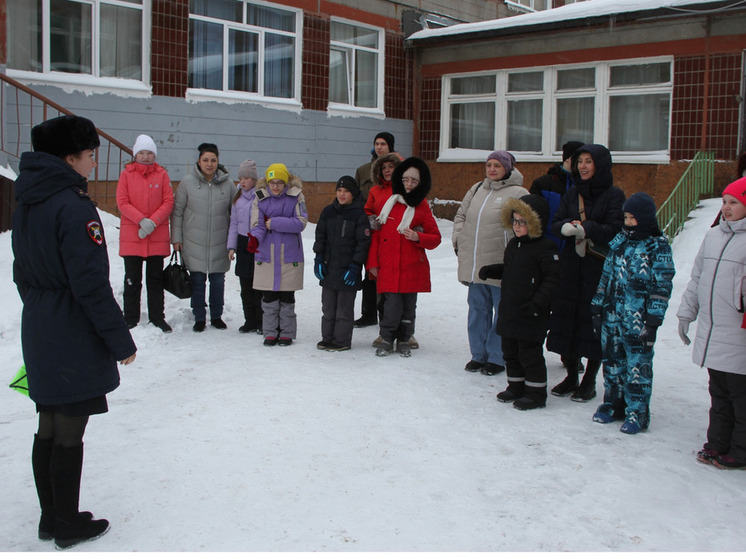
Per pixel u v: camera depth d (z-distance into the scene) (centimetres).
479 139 1455
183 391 487
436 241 573
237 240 650
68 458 296
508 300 466
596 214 464
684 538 303
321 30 1320
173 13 1109
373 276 612
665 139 1228
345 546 294
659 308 409
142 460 375
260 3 1230
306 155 1318
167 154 1123
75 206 287
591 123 1309
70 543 295
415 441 406
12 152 956
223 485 348
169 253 646
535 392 467
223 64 1199
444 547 293
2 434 411
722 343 371
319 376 526
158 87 1103
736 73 1127
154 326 644
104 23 1058
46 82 990
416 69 1505
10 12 975
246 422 429
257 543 296
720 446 380
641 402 424
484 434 420
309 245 1105
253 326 665
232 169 1212
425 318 744
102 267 291
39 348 288
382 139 672
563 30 1288
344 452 388
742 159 458
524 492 345
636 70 1245
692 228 980
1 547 296
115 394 481
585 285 469
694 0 1104
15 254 299
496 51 1394
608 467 375
